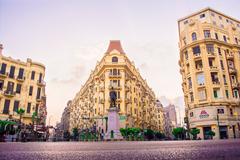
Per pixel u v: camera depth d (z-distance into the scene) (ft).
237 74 142.10
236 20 166.50
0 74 120.47
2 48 124.88
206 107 126.82
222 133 123.24
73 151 5.92
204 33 143.84
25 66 134.31
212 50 138.82
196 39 143.23
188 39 147.95
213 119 123.03
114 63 164.96
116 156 4.43
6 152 5.10
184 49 149.38
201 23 144.97
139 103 188.85
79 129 215.51
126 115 152.97
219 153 4.53
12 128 85.87
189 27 150.20
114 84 161.68
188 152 4.96
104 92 160.76
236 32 158.20
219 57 138.51
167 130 375.04
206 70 132.87
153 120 247.29
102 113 157.58
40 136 115.85
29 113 129.49
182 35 156.15
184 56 150.20
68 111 354.54
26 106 129.08
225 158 3.68
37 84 137.59
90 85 201.05
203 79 134.00
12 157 4.03
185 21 165.07
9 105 122.01
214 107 125.18
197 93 132.98
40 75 141.08
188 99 141.38
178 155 4.39
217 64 135.64
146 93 222.89
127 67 169.17
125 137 94.68
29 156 4.33
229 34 153.79
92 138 143.33
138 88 192.13
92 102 187.83
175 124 503.61
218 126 120.88
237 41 155.53
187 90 143.43
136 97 181.68
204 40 137.49
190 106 137.80
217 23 153.79
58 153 5.18
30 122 128.16
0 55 122.93
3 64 124.57
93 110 178.70
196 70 137.59
